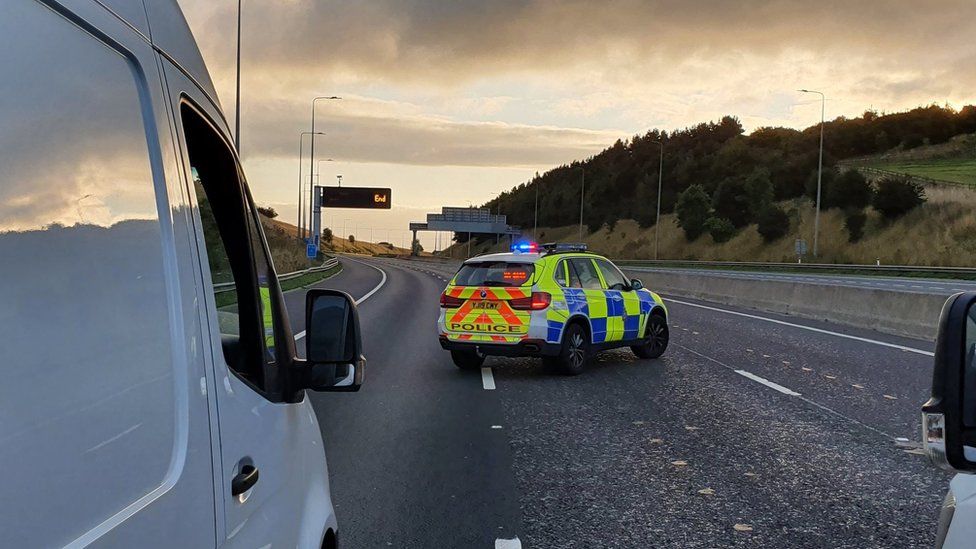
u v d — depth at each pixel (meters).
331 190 100.25
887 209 63.19
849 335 17.27
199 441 1.82
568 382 11.28
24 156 1.27
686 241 88.25
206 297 2.00
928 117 99.06
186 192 1.95
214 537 1.87
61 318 1.32
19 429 1.20
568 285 11.97
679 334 17.41
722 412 9.21
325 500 3.08
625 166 130.12
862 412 9.20
